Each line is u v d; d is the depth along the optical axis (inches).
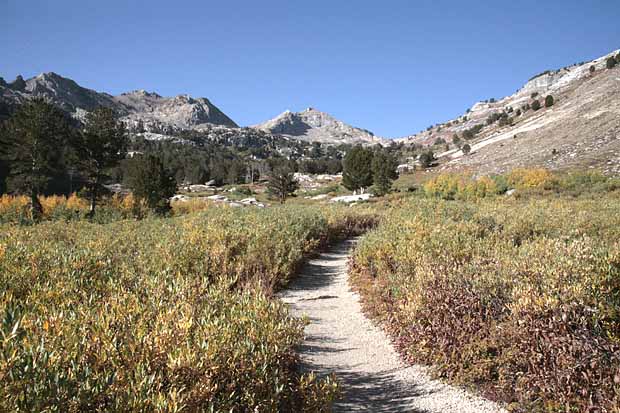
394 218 658.8
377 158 2193.7
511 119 4249.5
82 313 147.9
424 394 193.9
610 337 161.3
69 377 104.0
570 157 2215.8
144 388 108.6
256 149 7298.2
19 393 93.0
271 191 2223.2
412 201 1200.2
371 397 191.6
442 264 262.7
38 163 1547.7
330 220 753.0
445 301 218.5
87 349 123.2
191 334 144.6
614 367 155.8
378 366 228.2
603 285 191.3
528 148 2748.5
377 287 337.1
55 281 217.8
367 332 286.2
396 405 184.1
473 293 213.8
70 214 1158.3
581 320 168.4
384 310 299.1
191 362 123.3
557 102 3954.2
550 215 575.8
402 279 299.3
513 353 181.5
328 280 446.3
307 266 512.7
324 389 159.2
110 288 211.2
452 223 468.1
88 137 1542.8
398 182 2886.3
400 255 350.0
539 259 229.8
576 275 197.9
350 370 223.0
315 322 310.8
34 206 1332.4
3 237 377.7
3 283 208.2
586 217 521.3
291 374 184.7
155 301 182.5
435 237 369.1
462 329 207.5
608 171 1819.6
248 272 374.6
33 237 450.6
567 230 455.5
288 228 542.6
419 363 227.3
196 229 446.0
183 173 3873.0
